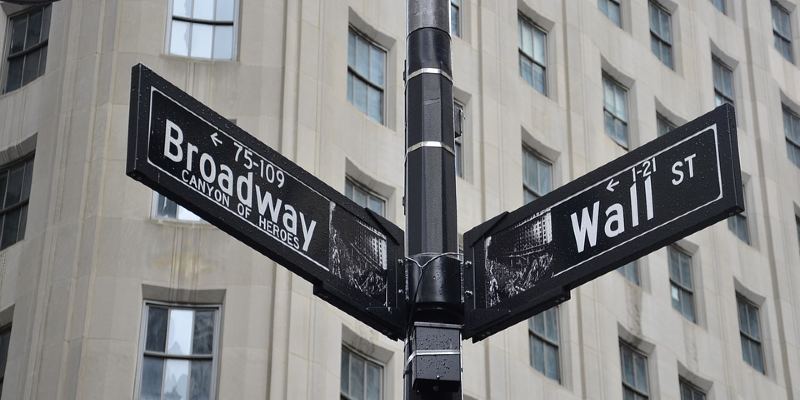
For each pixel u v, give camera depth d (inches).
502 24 1266.0
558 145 1259.2
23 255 962.1
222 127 298.2
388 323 307.9
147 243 938.1
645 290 1285.7
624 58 1398.9
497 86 1218.0
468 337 311.6
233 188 294.5
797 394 1418.6
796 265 1515.7
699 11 1562.5
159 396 895.1
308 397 908.0
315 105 1022.4
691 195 291.7
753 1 1676.9
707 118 295.9
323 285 299.3
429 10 336.5
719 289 1379.2
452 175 321.1
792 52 1726.1
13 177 1024.2
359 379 968.3
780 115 1626.5
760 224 1507.1
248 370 900.0
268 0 1050.1
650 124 1390.3
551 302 303.0
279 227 299.4
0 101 1048.2
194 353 912.9
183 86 999.6
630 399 1210.0
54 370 891.4
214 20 1039.6
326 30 1067.9
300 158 986.7
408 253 313.1
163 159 281.4
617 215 302.5
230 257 941.2
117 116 988.6
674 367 1264.8
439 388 297.7
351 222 314.7
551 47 1320.1
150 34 1021.8
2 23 1090.7
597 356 1178.0
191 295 927.7
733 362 1346.0
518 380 1088.2
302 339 926.4
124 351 898.7
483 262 316.8
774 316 1455.5
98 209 949.2
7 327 957.8
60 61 1031.6
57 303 918.4
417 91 328.2
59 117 1000.9
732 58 1599.4
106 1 1039.6
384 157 1067.9
